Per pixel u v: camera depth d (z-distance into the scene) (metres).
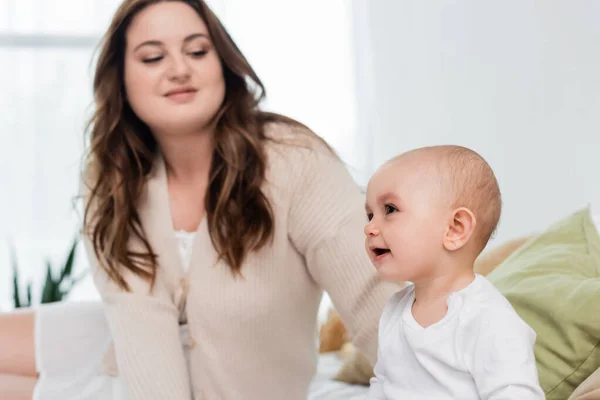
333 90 4.38
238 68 1.75
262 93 1.84
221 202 1.69
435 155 1.10
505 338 1.00
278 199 1.70
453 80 3.15
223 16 4.39
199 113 1.68
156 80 1.68
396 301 1.17
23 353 2.18
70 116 4.30
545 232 1.75
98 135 1.83
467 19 3.00
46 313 2.26
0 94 4.25
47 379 2.14
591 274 1.57
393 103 3.82
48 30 4.27
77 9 4.30
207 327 1.73
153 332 1.75
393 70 3.79
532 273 1.61
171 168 1.85
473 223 1.05
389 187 1.09
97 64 1.81
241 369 1.74
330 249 1.67
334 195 1.71
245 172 1.70
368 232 1.11
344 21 4.38
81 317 2.25
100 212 1.85
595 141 2.24
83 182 1.96
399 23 3.69
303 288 1.77
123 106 1.84
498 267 1.75
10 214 4.26
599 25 2.20
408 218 1.07
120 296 1.79
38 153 4.27
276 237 1.70
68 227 4.29
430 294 1.10
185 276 1.79
